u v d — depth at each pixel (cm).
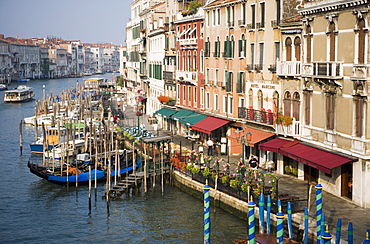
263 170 3322
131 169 3972
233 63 3816
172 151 3919
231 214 2880
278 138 3130
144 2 7438
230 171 3278
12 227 2947
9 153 5062
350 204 2516
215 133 4150
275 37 3219
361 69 2384
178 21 4928
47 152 4581
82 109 6906
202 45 4441
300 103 2958
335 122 2617
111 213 3130
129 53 9125
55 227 2933
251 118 3450
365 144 2398
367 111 2373
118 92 10431
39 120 6800
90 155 4369
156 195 3419
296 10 3081
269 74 3306
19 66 18550
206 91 4366
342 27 2522
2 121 7431
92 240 2733
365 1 2303
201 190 3234
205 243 2359
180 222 2916
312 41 2788
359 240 2058
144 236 2750
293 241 2062
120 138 5331
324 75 2617
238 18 3722
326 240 1808
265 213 2583
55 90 13650
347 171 2597
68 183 3725
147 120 6228
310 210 2447
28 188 3728
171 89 5362
